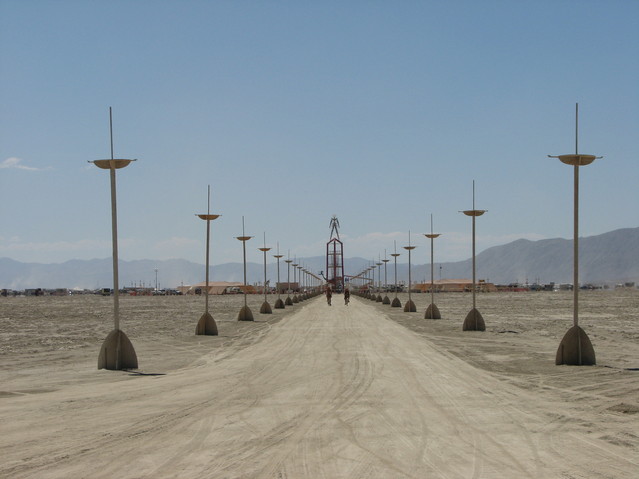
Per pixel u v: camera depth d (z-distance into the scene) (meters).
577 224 18.77
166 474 8.04
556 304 68.81
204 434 10.25
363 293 132.88
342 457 8.79
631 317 42.94
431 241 43.06
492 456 8.80
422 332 31.44
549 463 8.42
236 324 39.38
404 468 8.23
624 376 16.30
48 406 12.81
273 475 7.96
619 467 8.23
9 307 73.94
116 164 19.11
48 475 8.04
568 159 18.67
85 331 34.12
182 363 20.16
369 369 17.98
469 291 163.12
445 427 10.61
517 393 13.89
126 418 11.57
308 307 70.88
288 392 14.33
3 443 9.73
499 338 27.67
